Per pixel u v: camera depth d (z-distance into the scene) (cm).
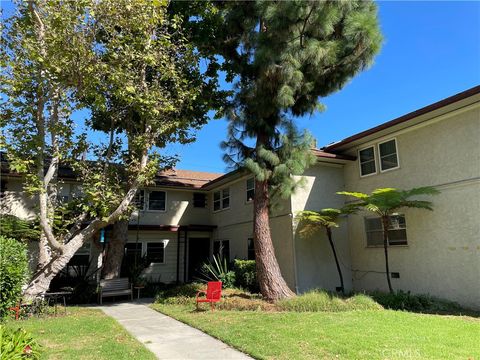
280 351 558
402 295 1029
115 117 1171
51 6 909
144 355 561
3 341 357
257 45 1063
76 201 1148
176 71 1123
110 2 936
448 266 1075
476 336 634
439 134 1139
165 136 1230
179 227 1956
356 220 1435
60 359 536
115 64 1001
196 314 941
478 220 1005
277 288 1087
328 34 1026
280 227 1416
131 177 1214
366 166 1414
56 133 1034
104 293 1307
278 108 1115
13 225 1246
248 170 1113
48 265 1034
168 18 1188
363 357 516
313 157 1135
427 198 1155
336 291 1313
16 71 941
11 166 927
